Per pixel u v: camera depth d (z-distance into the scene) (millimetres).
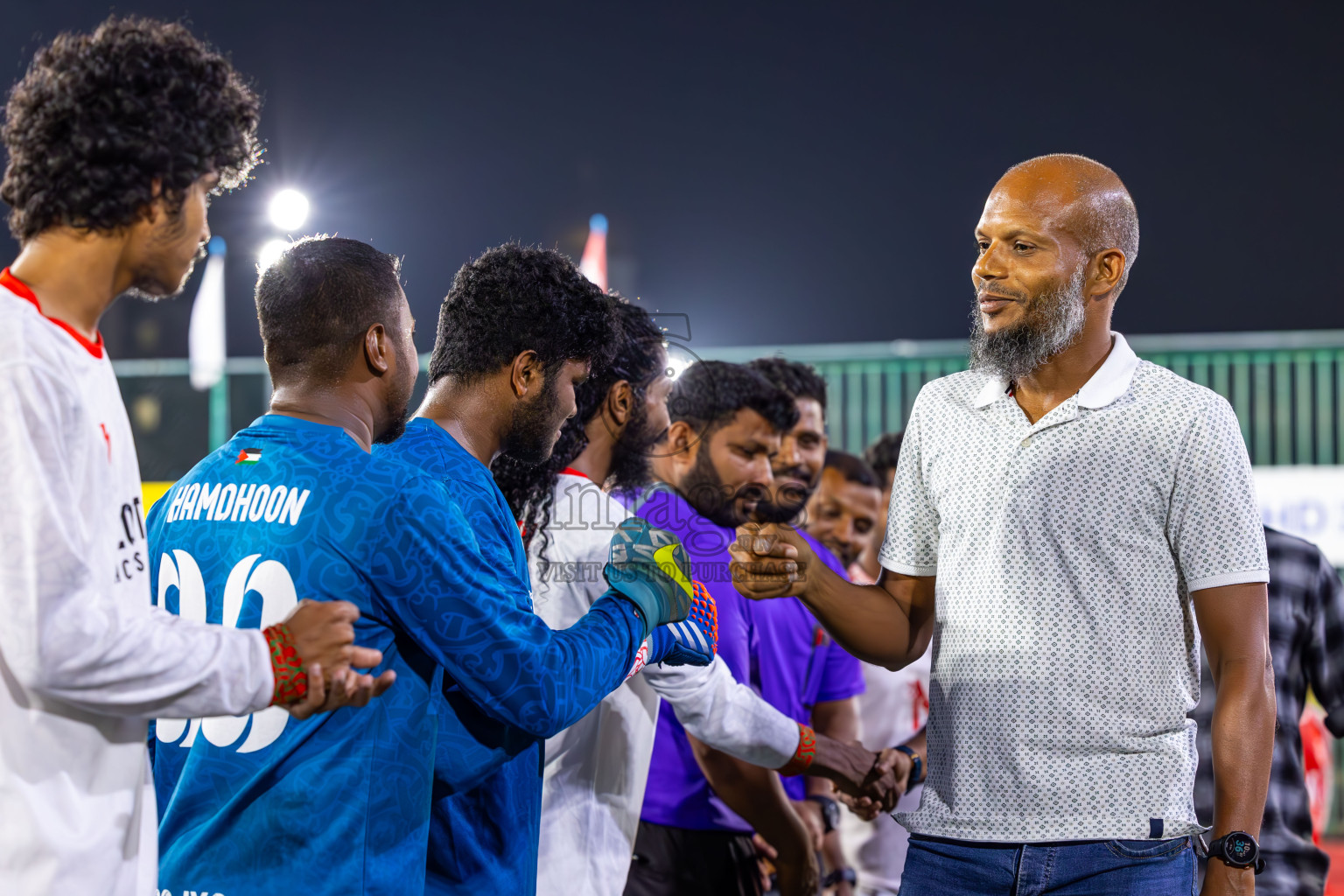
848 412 5883
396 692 1549
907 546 2191
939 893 1999
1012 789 1934
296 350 1646
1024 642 1941
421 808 1560
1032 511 1959
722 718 2312
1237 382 5879
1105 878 1874
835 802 3219
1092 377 1994
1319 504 5676
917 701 3443
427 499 1548
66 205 1323
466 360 1815
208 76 1433
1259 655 1865
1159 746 1905
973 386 2139
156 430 5766
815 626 2967
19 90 1368
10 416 1218
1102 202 1975
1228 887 1801
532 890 1794
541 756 1837
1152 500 1920
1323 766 4664
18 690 1272
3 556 1205
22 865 1264
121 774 1361
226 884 1486
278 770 1492
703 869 2578
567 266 1879
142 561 1419
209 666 1281
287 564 1510
